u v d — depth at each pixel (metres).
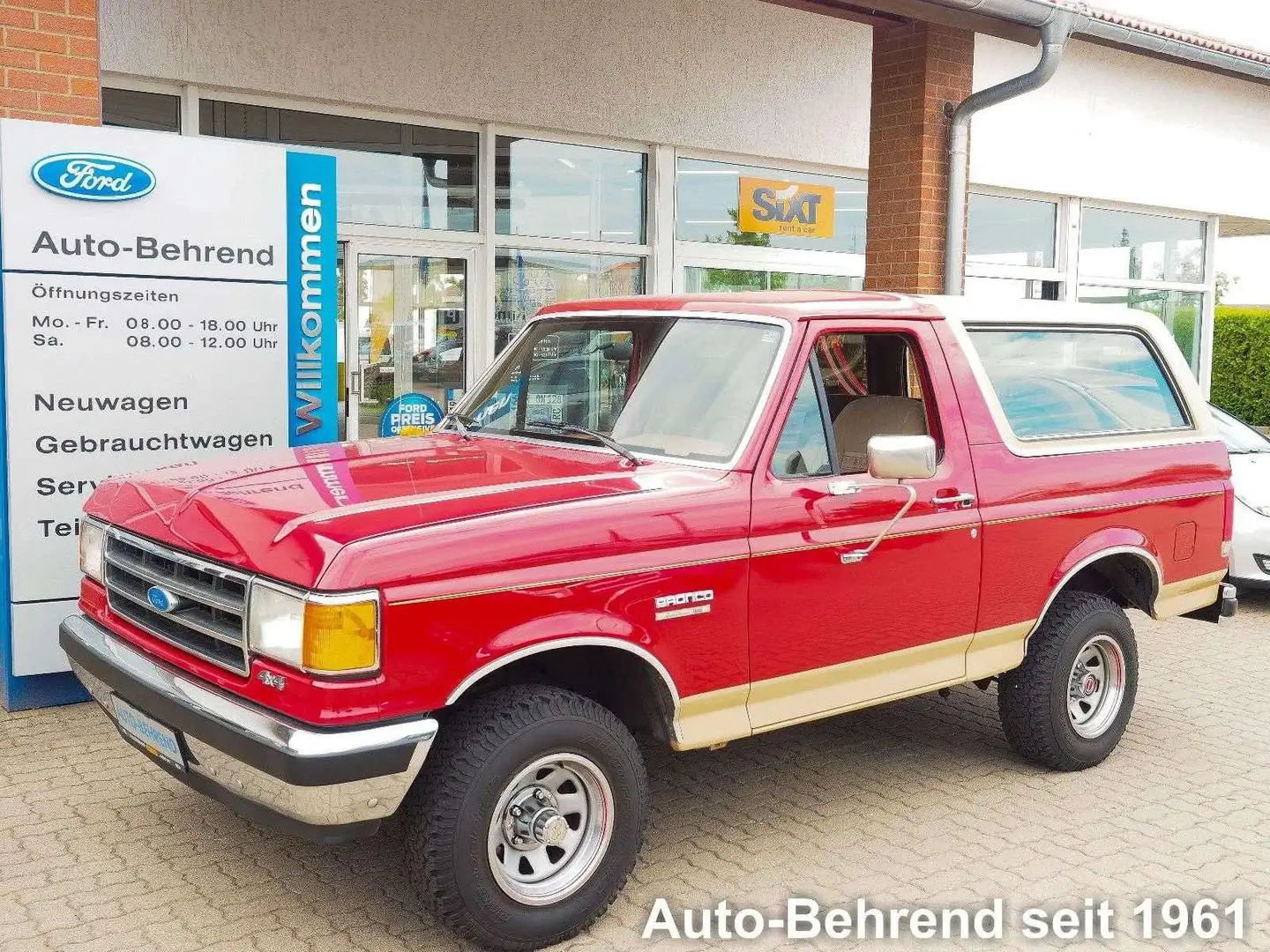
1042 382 5.23
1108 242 15.16
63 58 5.68
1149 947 3.84
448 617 3.36
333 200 6.21
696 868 4.31
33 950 3.59
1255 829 4.77
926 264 9.92
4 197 5.41
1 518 5.62
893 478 4.07
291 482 3.91
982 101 9.60
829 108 11.79
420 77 9.37
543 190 10.41
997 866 4.38
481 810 3.47
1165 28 10.42
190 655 3.67
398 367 9.84
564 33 10.04
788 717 4.23
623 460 4.21
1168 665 7.29
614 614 3.69
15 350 5.50
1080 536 5.11
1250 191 16.03
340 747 3.21
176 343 5.87
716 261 11.56
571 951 3.70
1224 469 5.84
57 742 5.29
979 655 4.88
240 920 3.81
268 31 8.70
